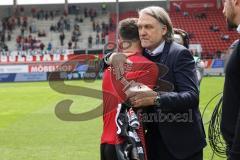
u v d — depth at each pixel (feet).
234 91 10.86
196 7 189.88
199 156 14.44
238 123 10.43
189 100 13.51
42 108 63.67
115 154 14.23
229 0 11.11
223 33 178.09
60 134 40.78
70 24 187.62
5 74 139.03
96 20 188.34
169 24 14.40
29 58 139.23
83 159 30.37
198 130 14.25
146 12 14.21
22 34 182.50
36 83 125.70
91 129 43.01
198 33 179.52
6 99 79.30
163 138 14.11
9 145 36.06
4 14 192.95
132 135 13.55
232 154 10.57
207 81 107.86
